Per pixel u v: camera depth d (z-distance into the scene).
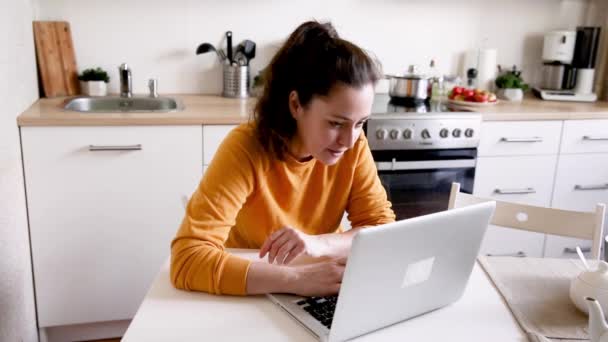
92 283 2.28
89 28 2.66
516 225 1.55
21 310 2.02
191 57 2.81
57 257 2.21
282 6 2.85
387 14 2.99
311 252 1.15
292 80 1.10
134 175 2.20
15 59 2.08
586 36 3.05
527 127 2.58
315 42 1.07
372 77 1.04
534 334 0.96
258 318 0.97
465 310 1.05
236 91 2.78
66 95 2.64
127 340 0.88
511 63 3.22
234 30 2.82
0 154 1.78
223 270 1.05
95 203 2.20
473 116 2.48
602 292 1.03
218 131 2.23
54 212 2.17
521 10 3.15
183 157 2.23
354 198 1.39
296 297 1.03
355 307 0.88
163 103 2.68
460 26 3.10
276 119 1.16
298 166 1.26
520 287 1.16
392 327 0.97
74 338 2.38
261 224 1.30
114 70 2.74
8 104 1.93
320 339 0.90
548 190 2.70
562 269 1.27
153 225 2.27
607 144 2.71
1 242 1.79
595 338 0.86
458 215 0.93
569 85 3.11
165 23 2.74
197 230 1.11
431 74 3.10
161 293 1.05
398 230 0.85
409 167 2.44
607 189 2.78
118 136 2.15
